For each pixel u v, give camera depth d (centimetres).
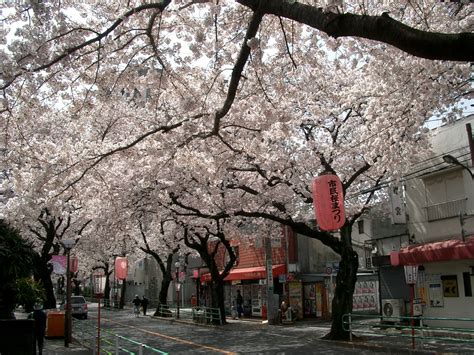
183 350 1675
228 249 2736
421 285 2003
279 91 1095
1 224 1459
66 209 2108
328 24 588
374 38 554
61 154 1242
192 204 2027
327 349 1597
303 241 2972
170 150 1245
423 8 1034
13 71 791
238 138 1316
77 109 1062
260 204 1886
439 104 1265
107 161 1374
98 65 954
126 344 1905
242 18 1024
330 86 1639
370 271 2856
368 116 1366
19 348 1288
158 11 854
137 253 4534
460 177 1870
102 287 7325
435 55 505
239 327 2556
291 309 2634
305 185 1783
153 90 1164
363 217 2592
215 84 1142
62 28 827
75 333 2353
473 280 1773
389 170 1542
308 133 1828
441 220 1941
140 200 1895
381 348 1513
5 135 1023
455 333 1789
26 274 1495
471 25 1073
